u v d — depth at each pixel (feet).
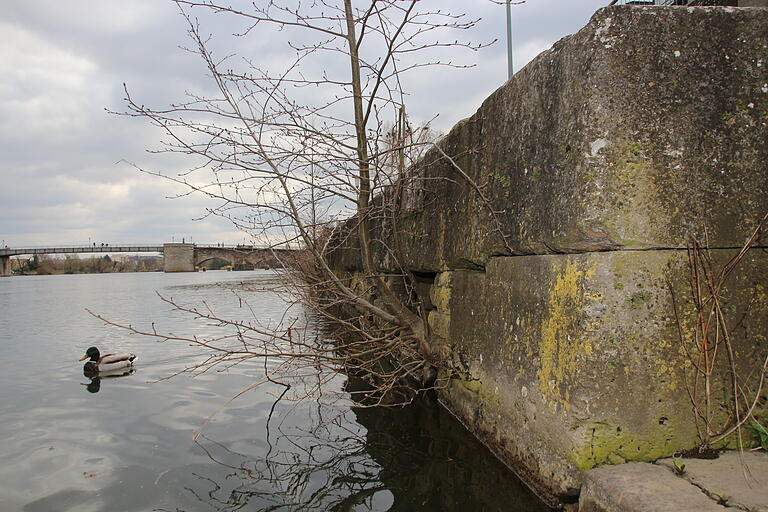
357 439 14.32
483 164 13.42
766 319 9.16
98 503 10.62
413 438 14.20
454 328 15.43
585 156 8.99
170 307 58.49
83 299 73.36
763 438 8.71
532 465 10.18
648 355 8.70
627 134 8.86
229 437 14.64
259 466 12.57
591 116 8.98
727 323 9.01
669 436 8.69
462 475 11.78
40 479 11.82
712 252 8.97
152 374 23.29
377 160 15.61
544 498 9.65
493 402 12.23
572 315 9.11
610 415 8.63
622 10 9.04
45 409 17.80
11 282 160.97
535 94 10.85
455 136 15.90
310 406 17.66
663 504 6.97
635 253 8.77
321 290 18.17
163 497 10.91
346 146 14.94
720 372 8.91
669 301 8.80
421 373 18.76
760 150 9.25
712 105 9.13
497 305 12.30
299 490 11.24
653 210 8.82
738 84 9.24
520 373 10.91
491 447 12.17
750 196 9.20
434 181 17.60
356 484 11.52
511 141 11.86
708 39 9.19
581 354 8.80
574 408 8.84
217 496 10.95
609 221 8.75
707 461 8.32
